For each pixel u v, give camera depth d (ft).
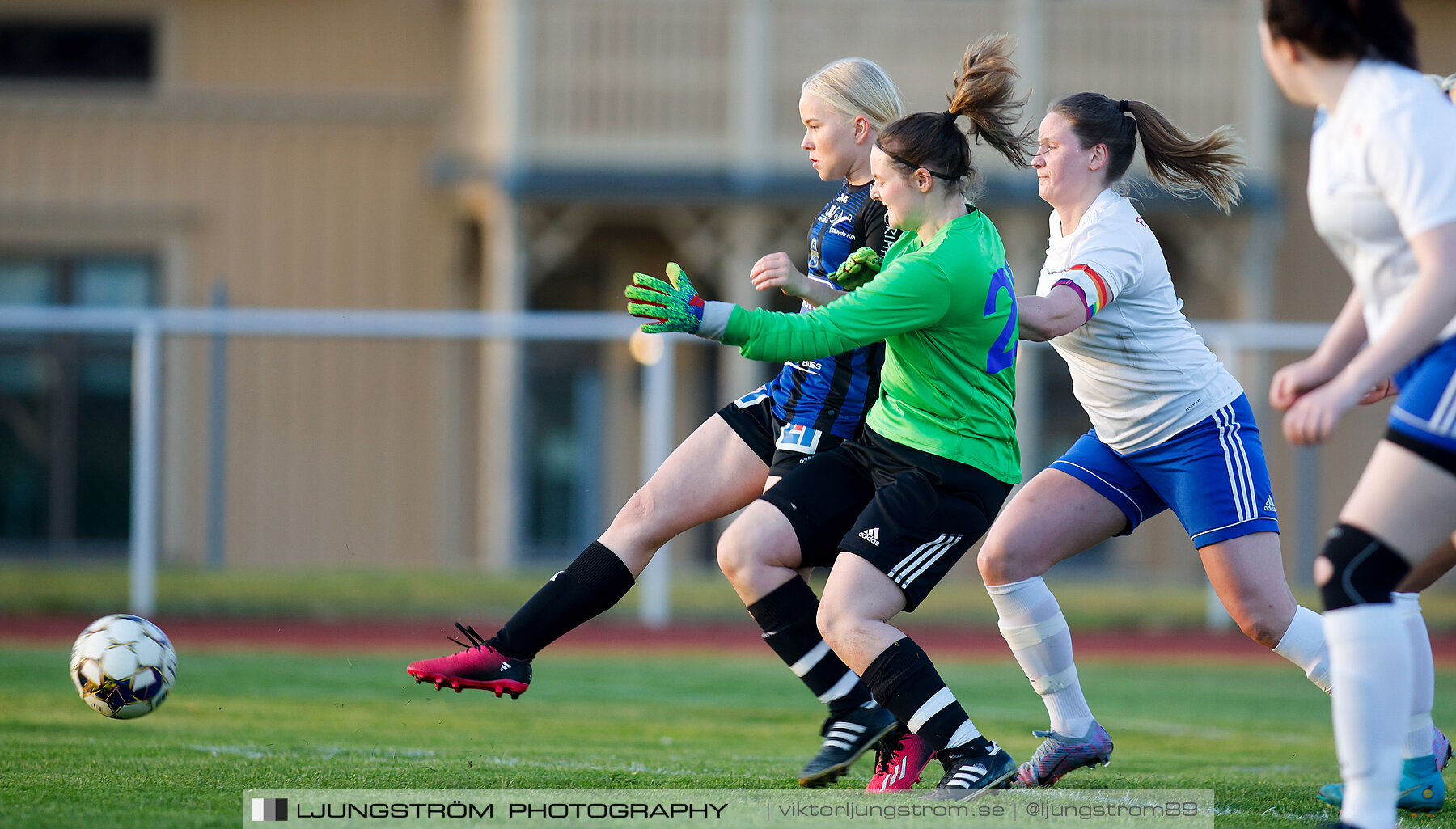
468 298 163.43
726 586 116.98
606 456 156.97
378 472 130.31
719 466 39.58
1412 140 26.99
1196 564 120.98
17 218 159.74
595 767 43.11
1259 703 71.26
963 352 35.09
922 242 35.63
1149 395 38.52
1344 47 27.81
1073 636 105.81
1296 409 27.12
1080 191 38.27
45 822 32.45
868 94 38.70
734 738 53.57
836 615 35.06
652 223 157.79
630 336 112.68
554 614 37.99
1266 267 144.97
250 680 70.90
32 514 138.51
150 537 108.78
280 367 123.44
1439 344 28.53
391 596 111.24
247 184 161.89
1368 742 28.27
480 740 50.80
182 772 40.29
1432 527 28.09
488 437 136.67
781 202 143.84
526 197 143.02
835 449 38.11
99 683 41.29
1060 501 39.83
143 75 166.20
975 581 128.67
